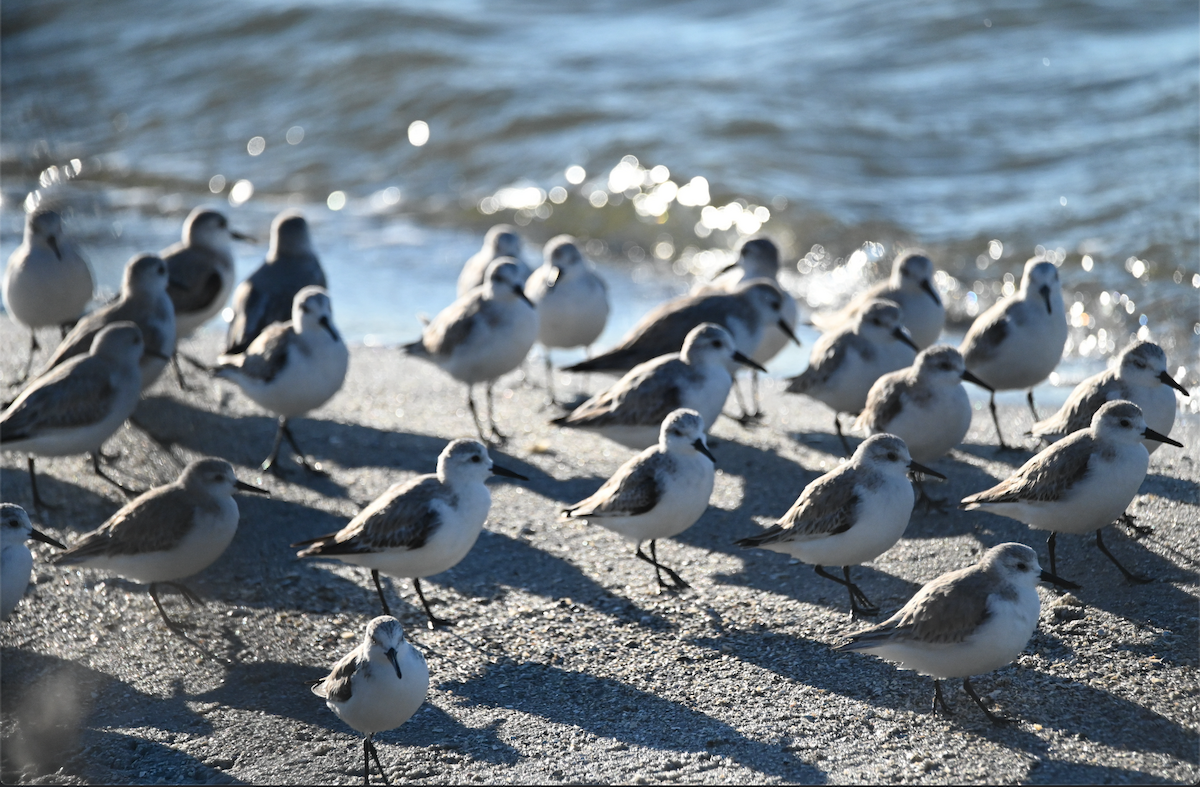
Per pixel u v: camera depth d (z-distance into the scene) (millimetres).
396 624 9070
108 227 25531
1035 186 24047
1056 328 14695
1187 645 10406
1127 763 8961
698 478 11977
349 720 9109
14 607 11156
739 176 25328
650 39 33281
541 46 33281
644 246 24797
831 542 11188
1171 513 12766
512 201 26547
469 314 15938
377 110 30656
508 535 13586
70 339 15242
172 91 33344
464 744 9664
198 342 20109
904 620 9500
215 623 11664
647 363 14555
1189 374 17078
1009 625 9258
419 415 17234
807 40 31844
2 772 9344
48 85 33344
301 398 14773
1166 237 21250
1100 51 29000
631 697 10281
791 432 16406
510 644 11266
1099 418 11148
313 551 11266
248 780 9234
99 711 10211
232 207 27594
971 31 30797
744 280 18734
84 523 13625
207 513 11398
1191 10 30156
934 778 8922
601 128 28062
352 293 22719
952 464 14633
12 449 13391
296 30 34906
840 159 25906
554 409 17578
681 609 11836
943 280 21109
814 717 9836
